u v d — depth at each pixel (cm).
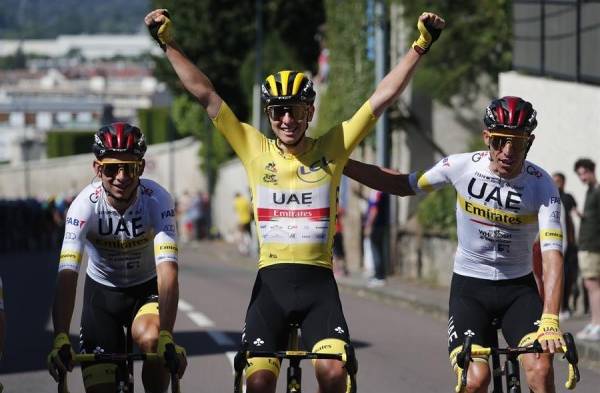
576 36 3162
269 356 1182
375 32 4784
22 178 13200
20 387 1917
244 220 6594
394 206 4334
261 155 1312
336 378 1203
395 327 2753
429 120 4688
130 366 1291
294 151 1306
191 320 2872
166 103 14050
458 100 4666
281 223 1298
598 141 2928
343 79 5056
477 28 4534
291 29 8581
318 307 1277
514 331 1328
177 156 10981
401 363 2167
